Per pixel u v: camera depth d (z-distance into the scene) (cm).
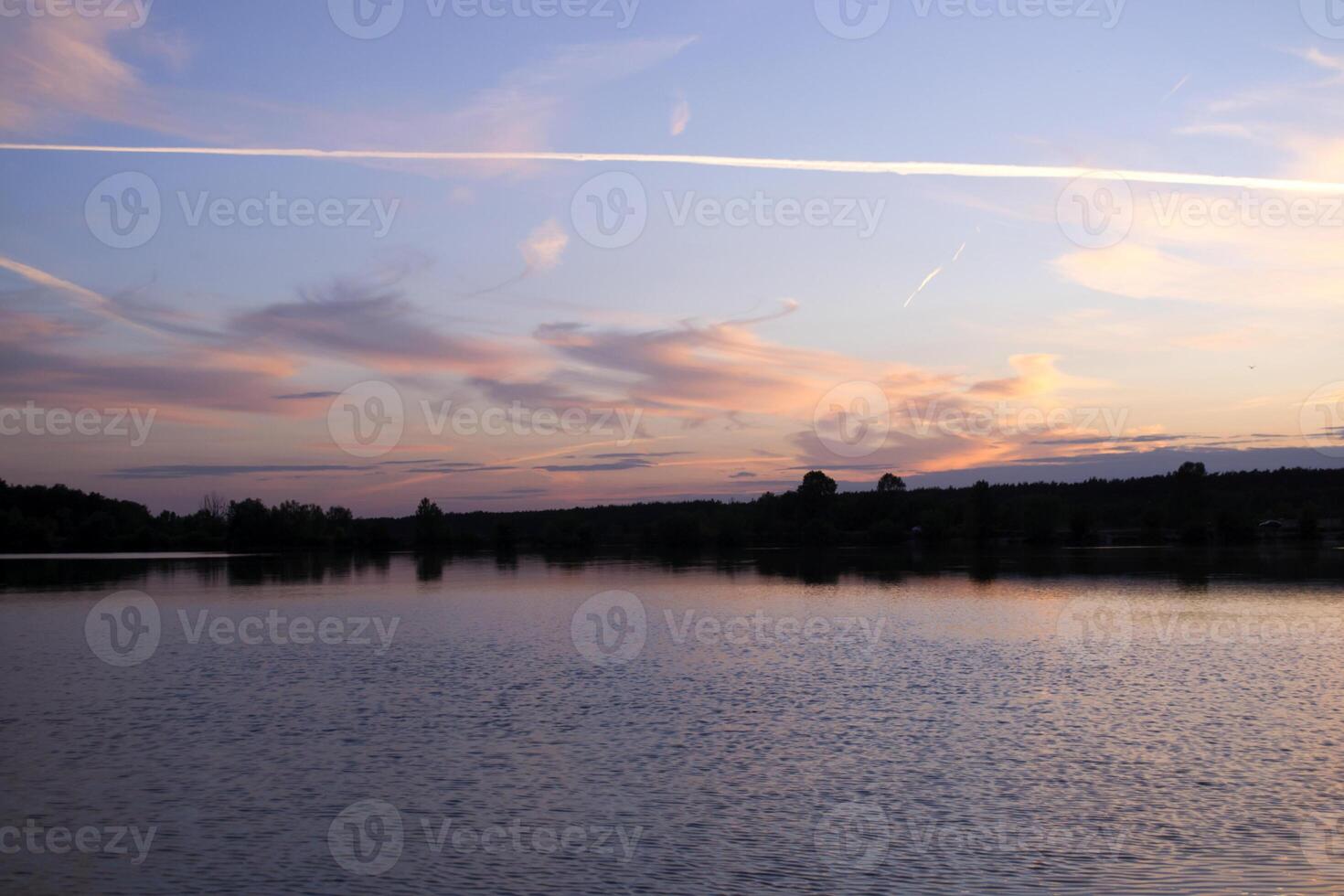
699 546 18162
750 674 4472
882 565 12319
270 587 9662
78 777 2919
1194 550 14425
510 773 2898
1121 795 2661
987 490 16338
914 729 3381
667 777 2853
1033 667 4597
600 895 2072
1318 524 16362
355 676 4519
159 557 16012
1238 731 3316
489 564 13762
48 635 6119
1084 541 16312
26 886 2152
